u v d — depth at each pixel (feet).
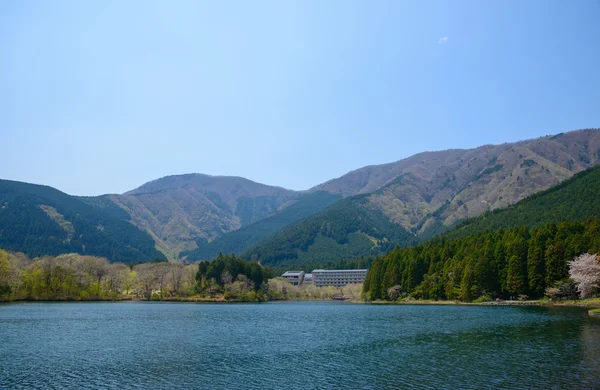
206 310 580.71
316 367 207.00
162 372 198.70
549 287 549.95
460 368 197.47
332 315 498.69
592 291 487.20
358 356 233.55
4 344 273.75
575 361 203.10
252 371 199.93
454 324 363.97
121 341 288.92
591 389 159.53
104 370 202.49
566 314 404.98
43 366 210.79
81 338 300.40
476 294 624.59
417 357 226.79
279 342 286.25
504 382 171.63
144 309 577.84
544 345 244.01
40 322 392.88
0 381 182.70
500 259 615.16
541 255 564.30
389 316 468.34
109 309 567.18
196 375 192.95
